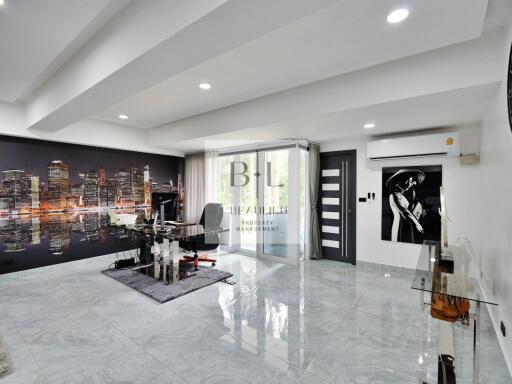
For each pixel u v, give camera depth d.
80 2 1.61
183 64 1.82
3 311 2.69
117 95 2.38
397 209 3.98
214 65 2.39
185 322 2.50
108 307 2.80
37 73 2.54
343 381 1.74
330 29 1.79
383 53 2.11
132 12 1.74
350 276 3.83
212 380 1.75
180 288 3.30
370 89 2.49
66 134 4.11
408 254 3.91
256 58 2.24
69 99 2.52
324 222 4.82
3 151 3.70
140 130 5.08
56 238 4.23
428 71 2.19
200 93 3.14
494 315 2.35
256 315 2.65
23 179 3.88
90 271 3.99
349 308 2.80
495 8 1.68
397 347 2.12
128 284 3.44
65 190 4.31
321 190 4.84
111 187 4.90
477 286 1.59
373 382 1.73
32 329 2.35
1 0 1.55
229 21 1.35
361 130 3.66
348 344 2.16
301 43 1.99
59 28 1.86
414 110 2.67
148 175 5.51
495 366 1.88
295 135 4.02
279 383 1.73
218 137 4.16
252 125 3.45
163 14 1.53
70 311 2.70
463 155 3.36
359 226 4.36
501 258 2.05
